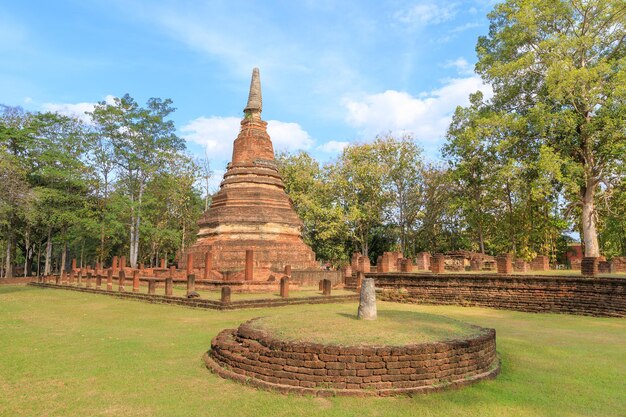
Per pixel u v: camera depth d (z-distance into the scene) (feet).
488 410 21.97
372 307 34.40
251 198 102.58
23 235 160.35
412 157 152.76
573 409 22.38
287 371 25.53
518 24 98.58
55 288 102.22
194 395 24.56
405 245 161.58
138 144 147.95
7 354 34.45
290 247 98.07
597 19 96.58
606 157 90.99
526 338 41.22
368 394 23.80
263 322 32.94
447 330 30.48
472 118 114.62
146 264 196.03
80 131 148.56
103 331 44.62
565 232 136.46
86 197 152.25
